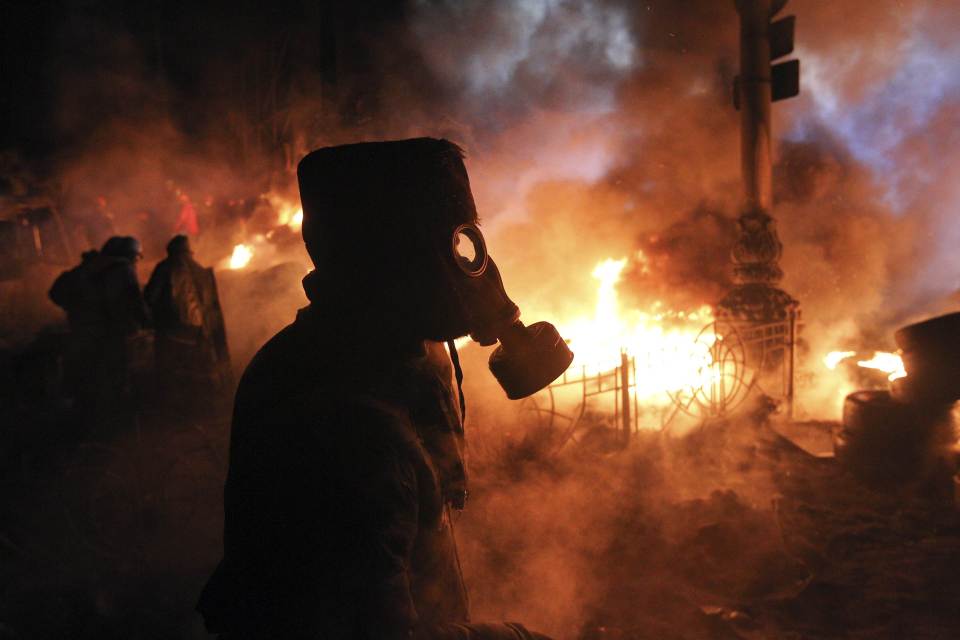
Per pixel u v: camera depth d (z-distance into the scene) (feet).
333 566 3.00
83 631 12.41
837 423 23.79
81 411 23.82
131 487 16.16
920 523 16.26
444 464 3.59
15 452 20.24
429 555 3.48
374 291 3.47
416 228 3.42
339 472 3.09
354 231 3.45
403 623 3.02
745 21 26.04
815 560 14.42
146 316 23.91
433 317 3.49
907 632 11.95
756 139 25.93
